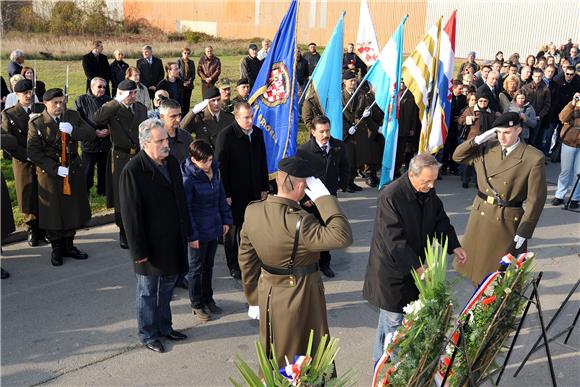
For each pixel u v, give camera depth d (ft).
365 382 15.02
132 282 20.52
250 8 91.09
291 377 9.76
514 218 17.47
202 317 18.04
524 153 17.08
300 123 42.45
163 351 16.25
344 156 21.33
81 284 20.20
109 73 42.37
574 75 39.34
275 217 12.12
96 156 28.07
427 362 11.26
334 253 23.66
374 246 14.42
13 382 14.64
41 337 16.78
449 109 30.17
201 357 16.07
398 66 26.78
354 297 19.85
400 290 14.14
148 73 42.73
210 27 90.84
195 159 16.96
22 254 22.48
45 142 20.71
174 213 15.40
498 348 13.51
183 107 43.78
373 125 31.53
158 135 14.71
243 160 19.85
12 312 18.10
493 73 33.65
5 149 20.94
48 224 20.90
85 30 74.18
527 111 35.63
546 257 23.81
